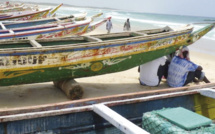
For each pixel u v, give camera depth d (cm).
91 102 378
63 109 342
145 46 703
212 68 1066
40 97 667
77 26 1145
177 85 758
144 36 690
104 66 674
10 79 595
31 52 572
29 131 329
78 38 750
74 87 645
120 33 798
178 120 321
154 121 330
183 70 746
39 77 619
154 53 735
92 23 1423
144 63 742
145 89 762
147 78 779
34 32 974
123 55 680
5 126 315
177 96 434
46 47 582
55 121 342
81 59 629
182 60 760
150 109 412
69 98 656
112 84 800
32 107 341
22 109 335
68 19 1316
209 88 461
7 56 557
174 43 759
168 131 309
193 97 455
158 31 847
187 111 354
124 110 389
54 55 597
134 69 993
